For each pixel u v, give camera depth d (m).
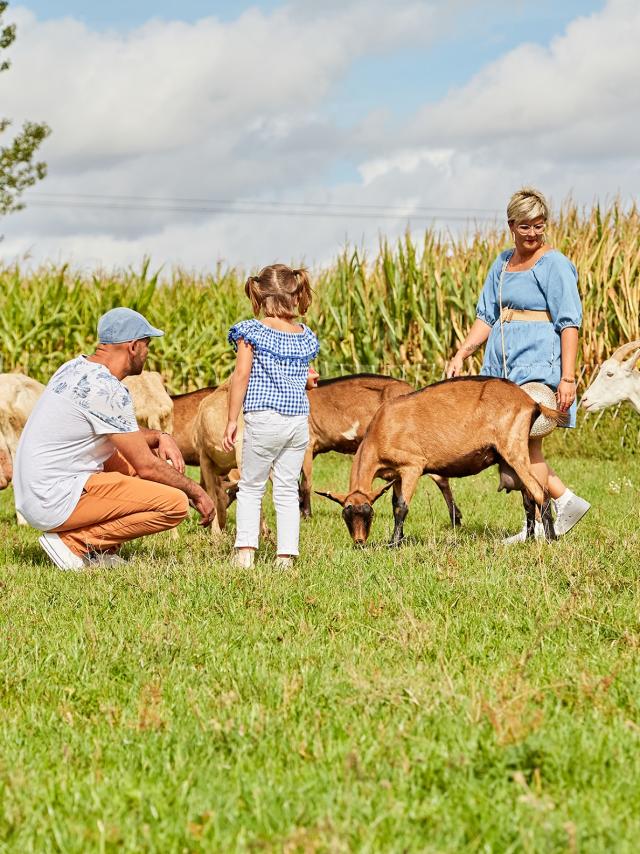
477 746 2.85
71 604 5.05
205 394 9.82
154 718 3.22
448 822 2.39
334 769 2.74
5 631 4.47
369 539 7.70
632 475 11.39
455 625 4.36
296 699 3.40
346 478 11.88
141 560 6.16
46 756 3.00
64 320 17.33
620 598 4.70
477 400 6.80
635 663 3.69
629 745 2.87
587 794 2.56
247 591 5.17
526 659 3.74
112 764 2.94
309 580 5.44
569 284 6.83
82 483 6.20
